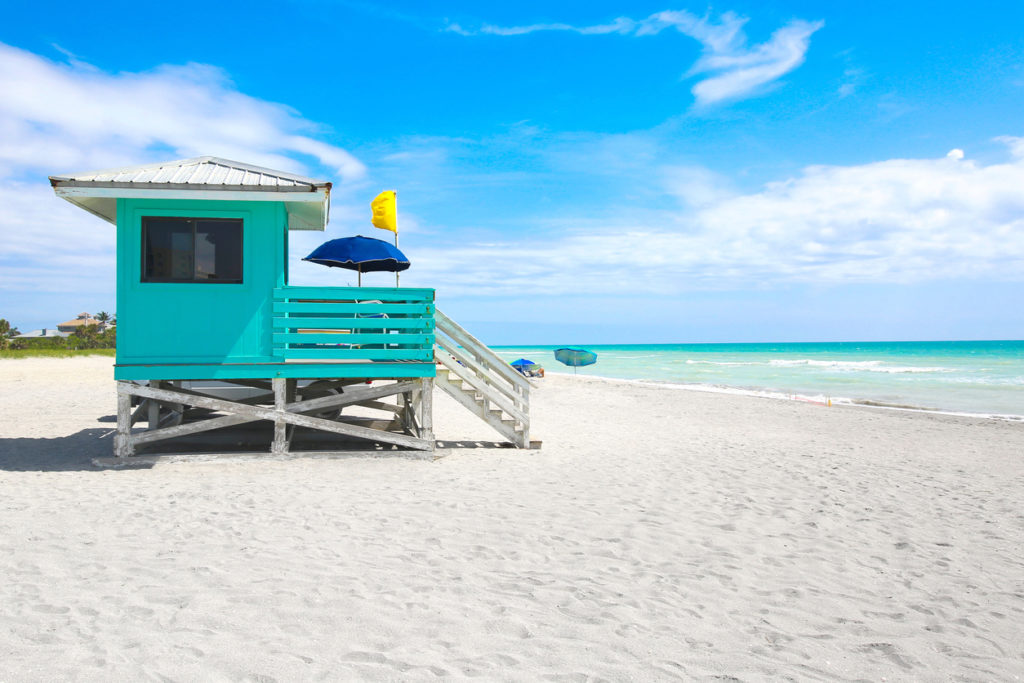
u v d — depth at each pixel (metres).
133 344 8.86
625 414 17.27
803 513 6.87
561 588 4.57
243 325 9.14
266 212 9.12
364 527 5.87
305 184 9.09
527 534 5.80
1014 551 5.76
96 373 26.03
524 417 10.92
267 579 4.53
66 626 3.71
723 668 3.50
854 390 27.45
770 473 9.13
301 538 5.49
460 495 7.27
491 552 5.29
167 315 8.94
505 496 7.28
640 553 5.41
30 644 3.47
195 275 8.99
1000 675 3.53
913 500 7.61
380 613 4.04
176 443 10.16
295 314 9.50
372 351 9.62
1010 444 12.78
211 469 8.62
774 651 3.73
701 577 4.91
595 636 3.83
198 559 4.90
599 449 11.23
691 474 8.94
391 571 4.78
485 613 4.10
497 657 3.51
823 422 16.03
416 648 3.58
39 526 5.60
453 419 15.11
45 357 37.41
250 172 9.47
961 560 5.48
